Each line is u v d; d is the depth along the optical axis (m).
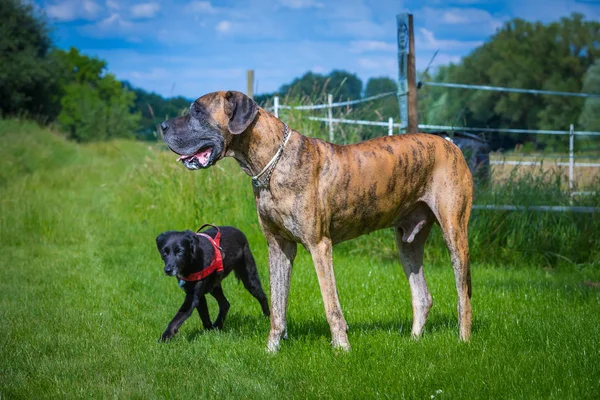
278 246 4.91
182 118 4.61
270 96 11.72
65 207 13.79
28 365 4.57
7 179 17.61
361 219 4.88
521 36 51.47
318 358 4.65
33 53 41.16
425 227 5.33
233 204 10.93
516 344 4.93
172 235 5.30
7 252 9.41
